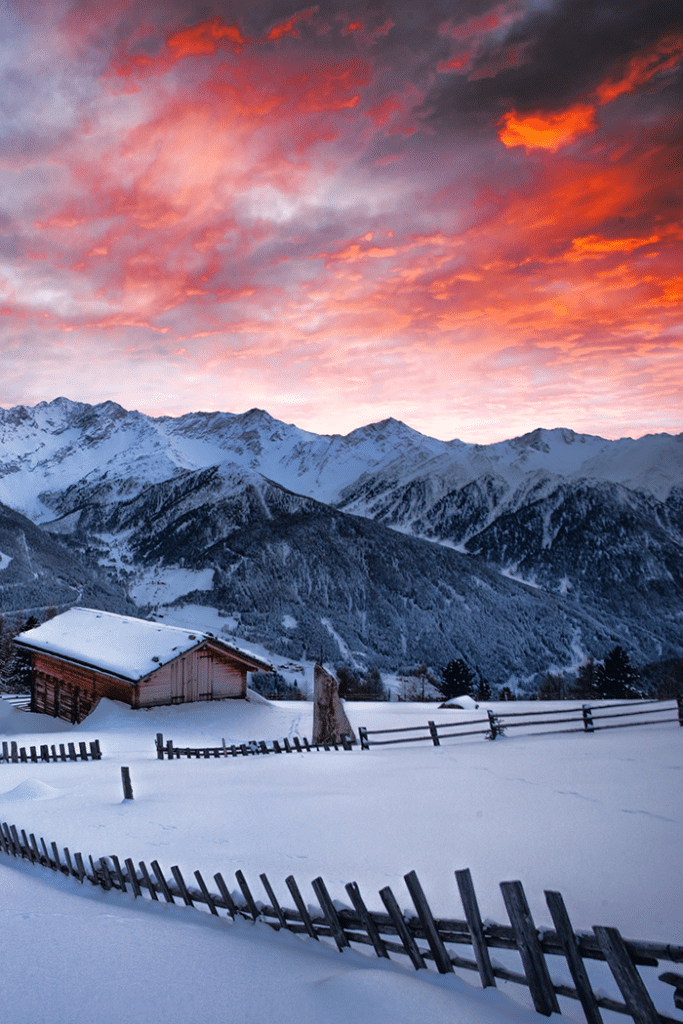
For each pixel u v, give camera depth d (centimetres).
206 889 743
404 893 773
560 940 459
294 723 3297
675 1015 477
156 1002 501
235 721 3209
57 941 644
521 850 910
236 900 728
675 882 763
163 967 574
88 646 3603
